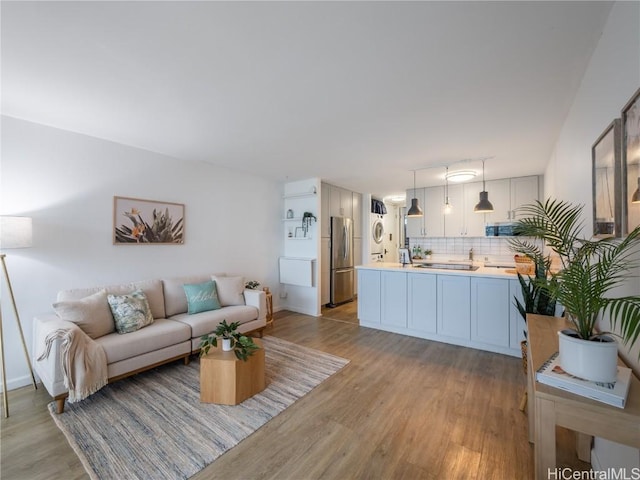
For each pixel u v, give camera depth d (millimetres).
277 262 5184
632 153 1101
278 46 1585
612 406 954
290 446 1761
